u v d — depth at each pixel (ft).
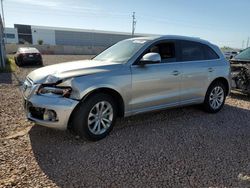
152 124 16.89
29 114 13.79
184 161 12.12
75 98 12.89
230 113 20.38
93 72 13.66
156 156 12.54
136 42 16.69
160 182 10.39
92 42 208.85
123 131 15.48
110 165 11.57
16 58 63.41
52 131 15.06
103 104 14.01
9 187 9.73
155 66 15.94
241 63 26.71
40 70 14.67
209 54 19.51
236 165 11.89
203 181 10.53
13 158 11.89
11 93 26.22
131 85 14.78
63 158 12.05
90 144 13.57
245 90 25.57
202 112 20.08
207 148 13.62
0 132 14.89
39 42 176.86
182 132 15.75
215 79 19.40
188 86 17.74
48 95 13.04
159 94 16.20
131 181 10.41
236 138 15.19
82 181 10.31
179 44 17.62
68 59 89.76
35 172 10.82
